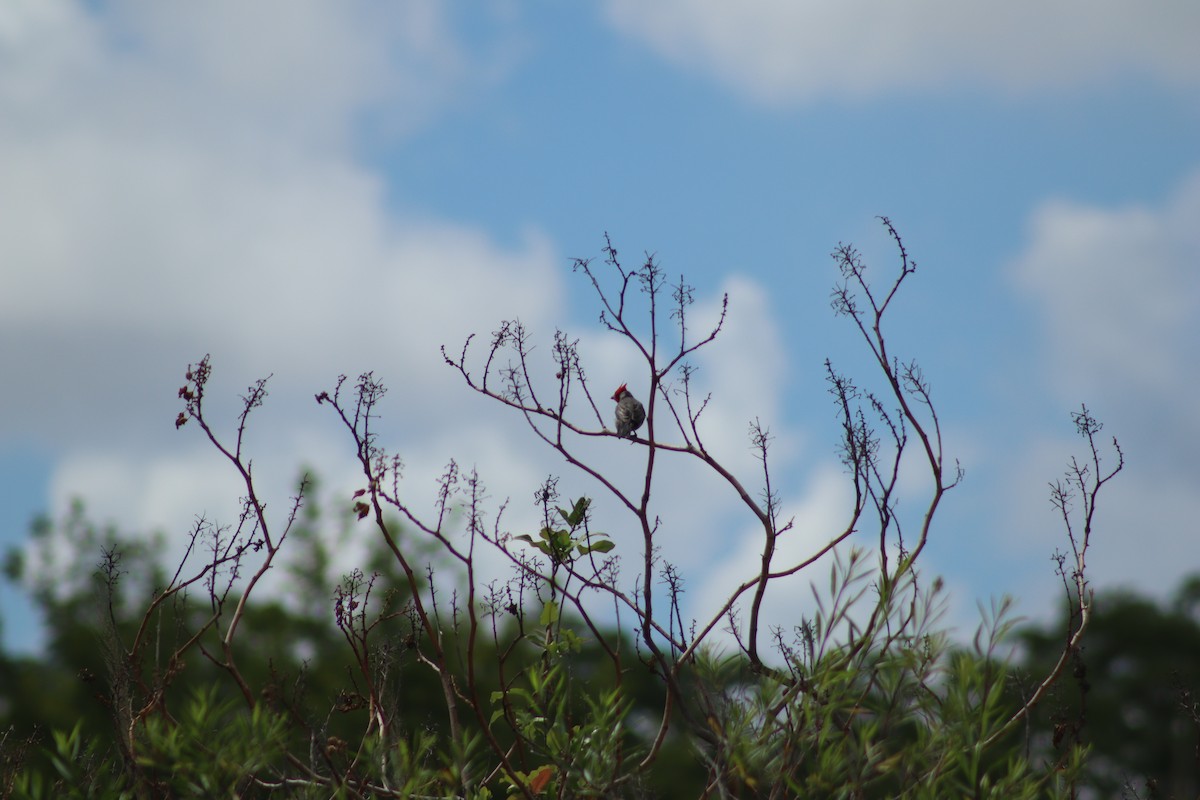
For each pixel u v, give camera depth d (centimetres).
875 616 855
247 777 899
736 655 938
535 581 1064
